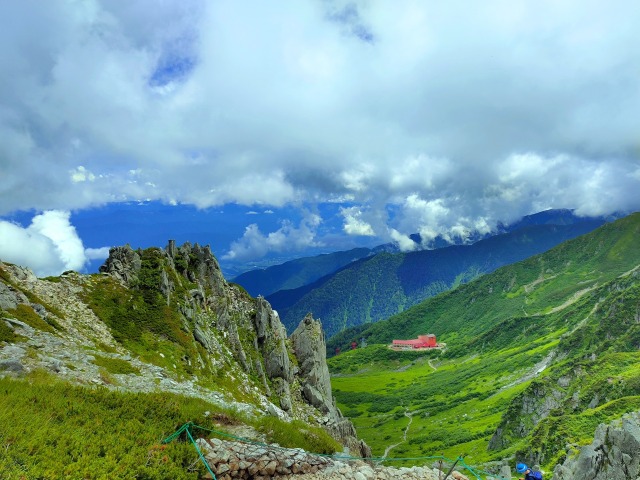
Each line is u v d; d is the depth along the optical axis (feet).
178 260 269.64
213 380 188.44
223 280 286.87
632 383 502.38
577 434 406.21
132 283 217.97
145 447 65.26
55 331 144.77
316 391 267.18
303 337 303.68
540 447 419.54
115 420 72.13
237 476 69.05
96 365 126.00
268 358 263.70
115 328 179.52
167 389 126.52
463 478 72.28
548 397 627.46
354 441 224.94
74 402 73.72
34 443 56.18
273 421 91.35
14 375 91.76
